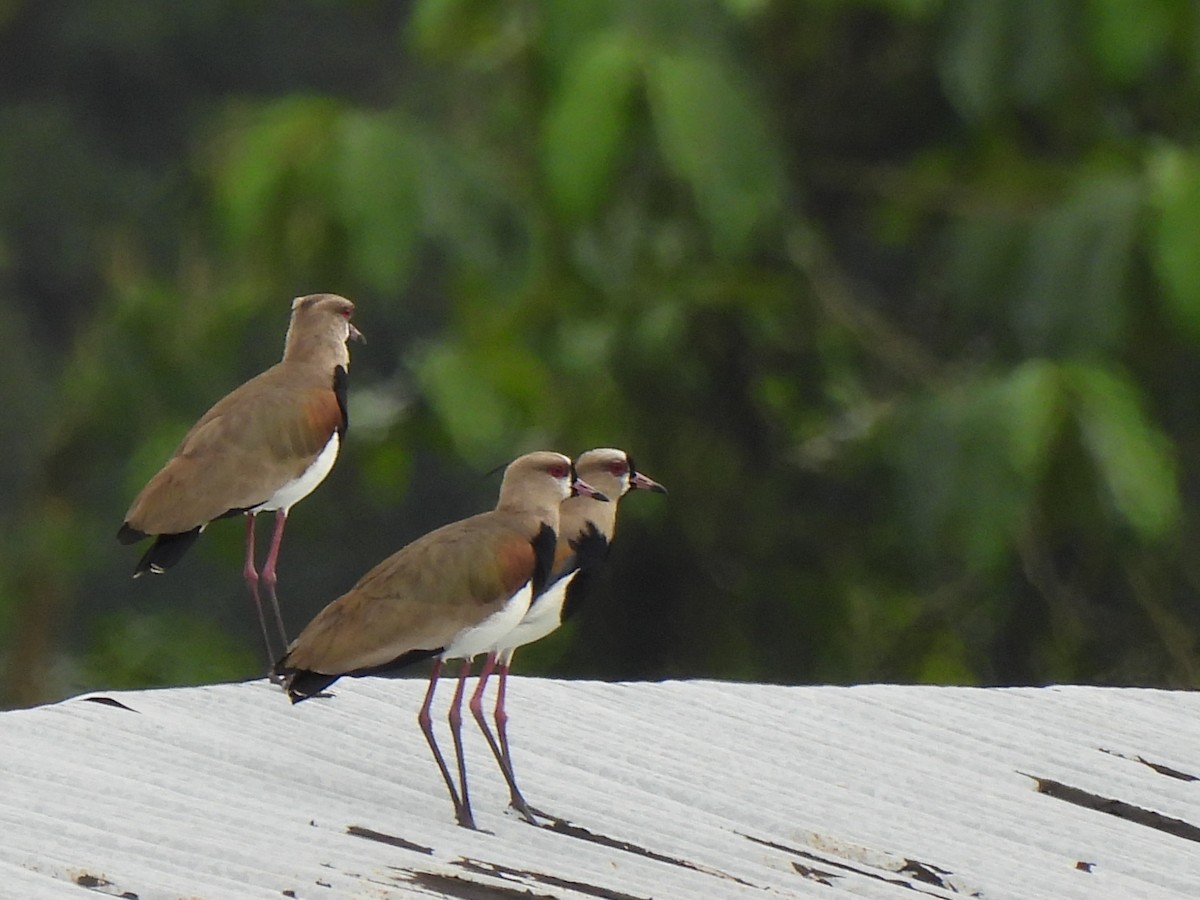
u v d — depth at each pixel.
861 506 20.31
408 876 7.27
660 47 18.91
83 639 26.11
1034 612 19.67
